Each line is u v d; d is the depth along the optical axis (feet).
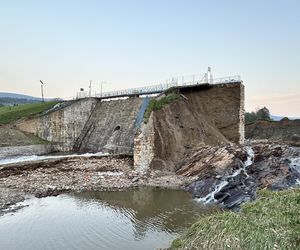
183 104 152.56
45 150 187.52
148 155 128.36
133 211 81.41
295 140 261.24
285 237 30.73
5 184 103.24
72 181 109.29
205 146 132.67
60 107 207.41
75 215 78.02
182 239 39.04
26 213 79.05
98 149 181.37
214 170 108.58
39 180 109.29
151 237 64.34
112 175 118.01
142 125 127.44
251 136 315.99
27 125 206.59
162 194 97.76
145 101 177.06
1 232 66.95
